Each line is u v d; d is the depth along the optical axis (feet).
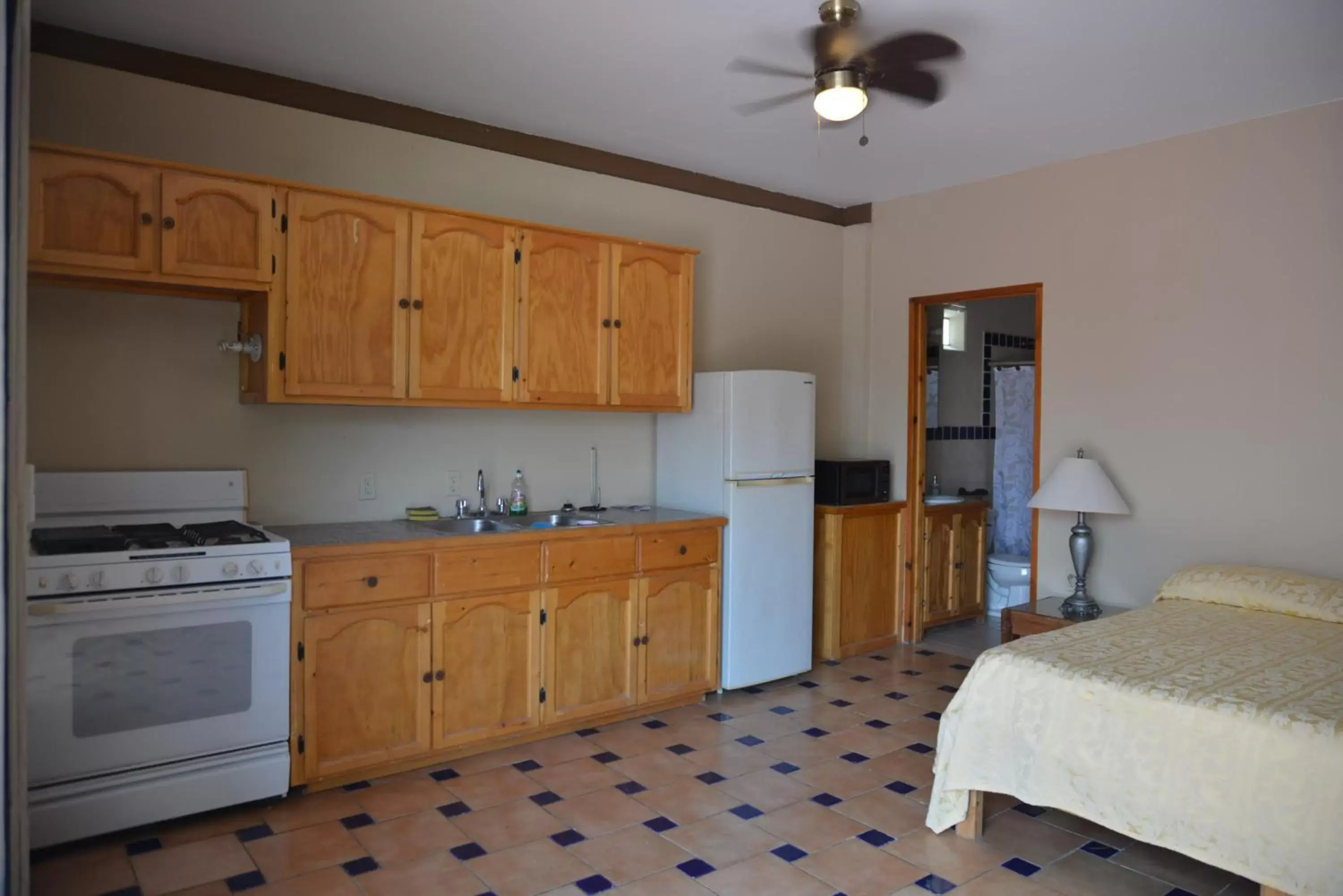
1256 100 11.35
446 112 11.92
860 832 8.89
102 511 9.55
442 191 12.03
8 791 5.19
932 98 10.27
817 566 15.49
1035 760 8.20
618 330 12.48
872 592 15.99
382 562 9.80
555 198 13.15
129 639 8.23
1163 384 13.00
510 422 12.84
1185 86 10.84
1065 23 9.10
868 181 15.39
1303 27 9.16
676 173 14.56
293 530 10.55
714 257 15.21
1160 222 13.01
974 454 19.88
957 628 17.76
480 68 10.46
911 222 16.37
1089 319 13.83
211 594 8.55
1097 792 7.78
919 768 10.54
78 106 9.48
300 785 9.45
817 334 16.96
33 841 7.77
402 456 11.82
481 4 8.84
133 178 8.64
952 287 15.71
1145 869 8.21
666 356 13.10
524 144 12.76
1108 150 13.53
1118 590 13.53
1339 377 11.37
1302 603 10.62
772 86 10.93
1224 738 7.15
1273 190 11.89
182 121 10.09
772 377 13.50
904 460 16.51
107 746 8.17
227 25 9.34
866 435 17.15
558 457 13.35
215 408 10.40
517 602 10.85
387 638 9.89
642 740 11.36
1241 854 6.96
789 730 11.79
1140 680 7.96
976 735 8.63
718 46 9.75
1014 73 10.43
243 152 10.49
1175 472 12.89
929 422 18.48
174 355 10.12
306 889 7.59
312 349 9.80
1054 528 14.30
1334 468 11.42
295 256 9.64
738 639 13.09
